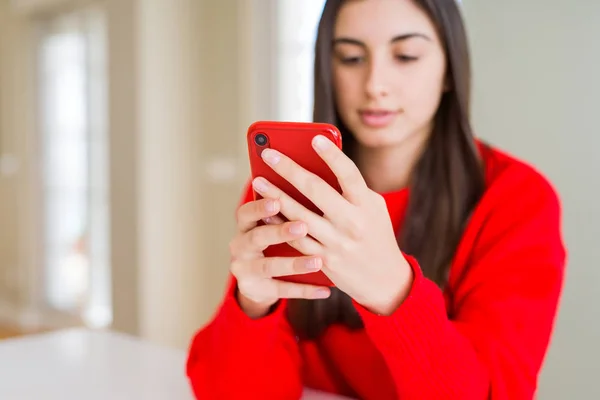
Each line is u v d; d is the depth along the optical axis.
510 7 1.74
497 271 0.74
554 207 0.79
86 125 3.51
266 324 0.72
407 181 0.89
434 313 0.59
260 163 0.58
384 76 0.77
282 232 0.55
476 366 0.62
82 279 3.60
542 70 1.70
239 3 2.76
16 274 3.98
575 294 1.67
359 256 0.55
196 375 0.78
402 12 0.76
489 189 0.82
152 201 2.88
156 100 2.88
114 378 0.84
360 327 0.83
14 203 3.96
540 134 1.71
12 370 0.88
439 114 0.87
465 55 0.82
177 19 2.94
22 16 3.76
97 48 3.40
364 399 0.86
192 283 3.07
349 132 0.90
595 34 1.60
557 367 1.71
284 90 2.63
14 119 3.89
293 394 0.80
